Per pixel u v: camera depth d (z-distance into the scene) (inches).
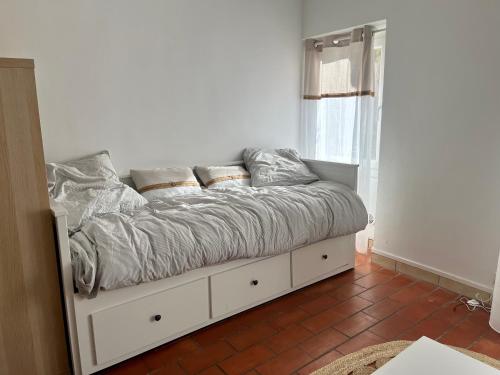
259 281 96.4
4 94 61.5
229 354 81.0
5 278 65.4
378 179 122.6
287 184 123.0
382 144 120.2
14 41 91.0
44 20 93.9
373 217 135.9
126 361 79.0
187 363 78.3
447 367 53.1
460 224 104.7
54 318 71.1
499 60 92.7
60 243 67.1
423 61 107.4
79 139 102.5
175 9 112.8
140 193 107.2
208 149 126.1
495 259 99.0
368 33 121.6
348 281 113.4
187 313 84.7
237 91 129.3
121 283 71.2
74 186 92.7
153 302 79.0
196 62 119.0
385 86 117.3
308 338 86.0
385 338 85.7
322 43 138.4
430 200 110.5
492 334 87.2
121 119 108.2
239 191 109.8
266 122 138.6
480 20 95.0
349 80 131.8
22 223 65.7
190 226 83.5
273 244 93.2
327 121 141.1
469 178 101.5
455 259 106.8
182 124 119.3
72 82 99.5
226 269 89.4
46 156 98.5
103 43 102.5
